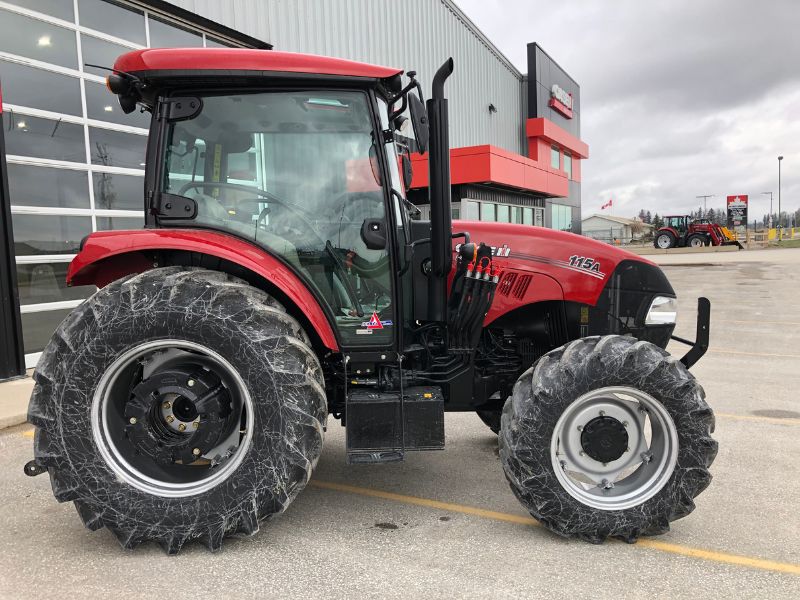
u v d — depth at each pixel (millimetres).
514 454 2590
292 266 2738
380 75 2691
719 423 4539
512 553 2549
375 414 2680
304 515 2949
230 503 2527
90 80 7008
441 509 3023
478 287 2986
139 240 2584
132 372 2688
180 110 2689
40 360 2553
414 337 3088
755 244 42969
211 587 2279
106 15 7109
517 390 2713
